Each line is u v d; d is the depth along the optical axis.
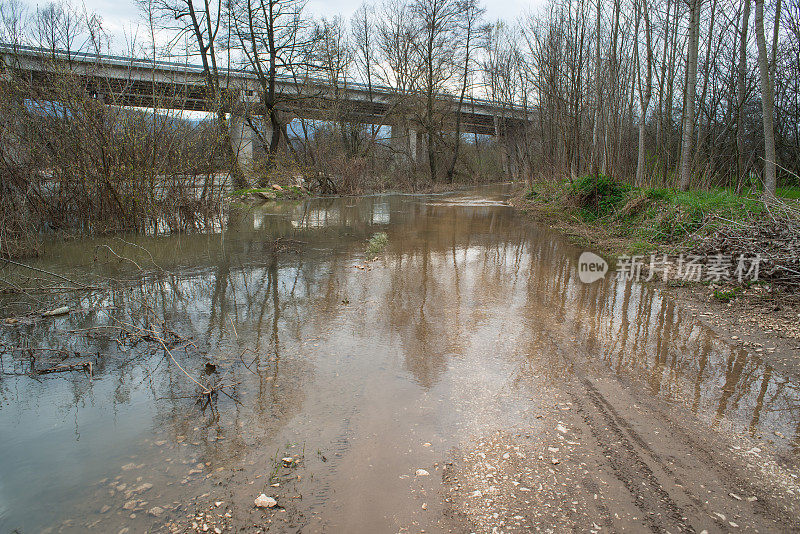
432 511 2.38
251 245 9.60
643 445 2.95
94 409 3.34
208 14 17.78
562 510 2.39
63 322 5.07
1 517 2.30
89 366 3.99
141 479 2.60
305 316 5.30
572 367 4.06
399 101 29.61
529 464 2.76
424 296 6.12
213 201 13.06
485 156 44.19
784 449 2.93
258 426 3.12
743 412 3.36
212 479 2.61
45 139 9.27
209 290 6.30
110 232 10.55
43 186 9.58
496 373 3.92
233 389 3.61
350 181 24.59
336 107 25.06
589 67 16.91
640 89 13.62
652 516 2.35
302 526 2.27
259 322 5.10
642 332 4.89
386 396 3.51
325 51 24.14
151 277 6.91
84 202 10.11
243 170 18.97
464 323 5.12
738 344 4.55
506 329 4.95
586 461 2.79
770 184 8.65
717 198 9.01
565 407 3.40
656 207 10.30
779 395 3.60
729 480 2.64
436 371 3.94
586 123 16.88
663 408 3.40
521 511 2.38
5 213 8.12
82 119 9.57
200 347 4.41
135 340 4.57
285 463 2.74
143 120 10.56
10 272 7.02
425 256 8.69
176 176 11.41
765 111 8.59
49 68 9.39
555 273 7.44
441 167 36.47
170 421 3.18
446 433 3.06
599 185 12.86
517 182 34.59
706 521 2.32
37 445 2.91
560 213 13.95
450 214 15.88
